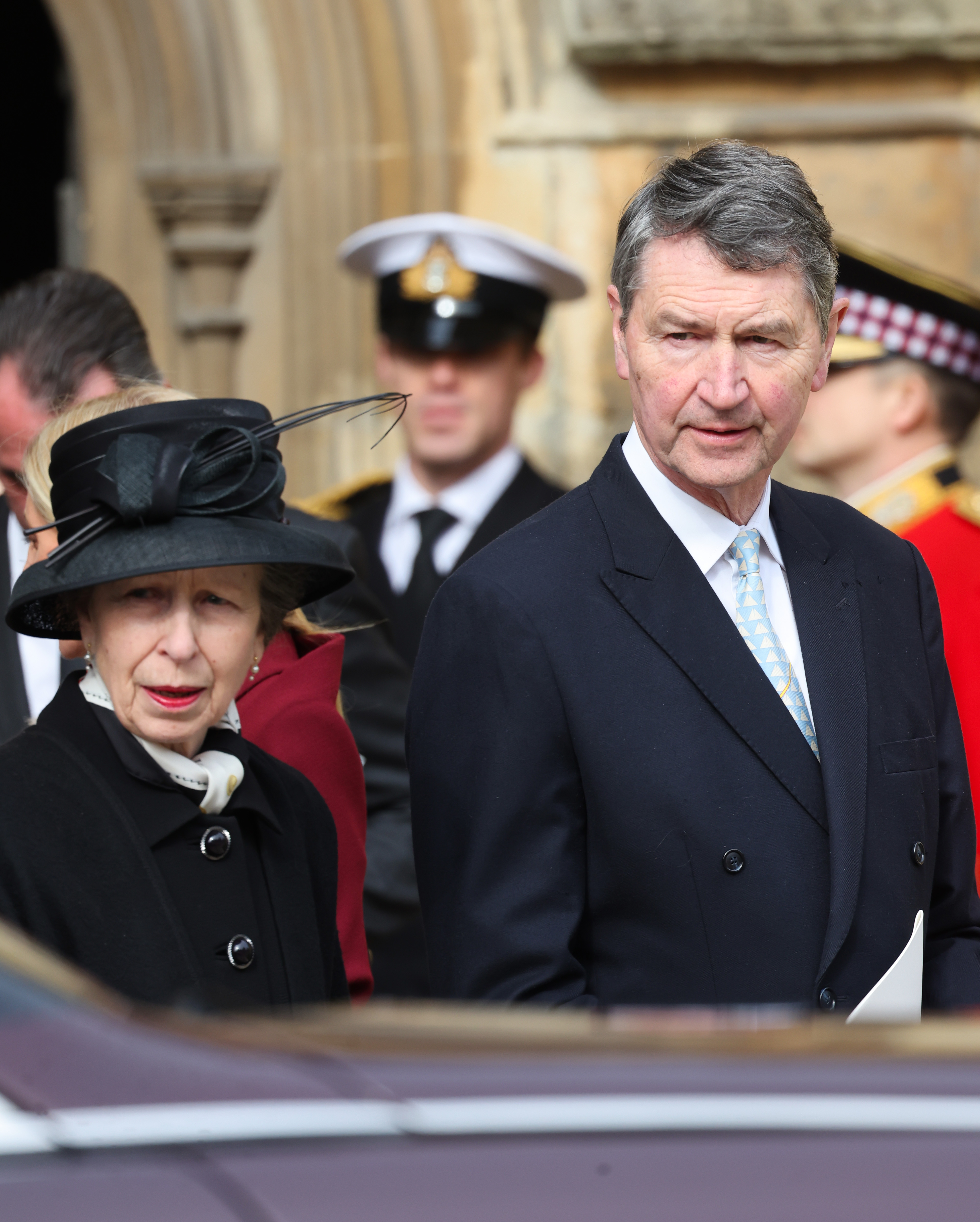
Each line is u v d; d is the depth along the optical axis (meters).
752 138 20.09
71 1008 4.50
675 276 8.01
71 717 7.37
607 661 8.20
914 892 8.36
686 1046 4.61
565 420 20.33
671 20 19.64
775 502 8.94
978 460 20.09
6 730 10.94
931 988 8.69
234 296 21.22
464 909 8.18
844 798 8.13
